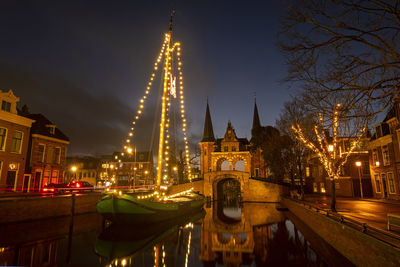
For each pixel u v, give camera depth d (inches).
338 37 197.8
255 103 2338.8
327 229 466.3
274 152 1307.8
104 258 411.2
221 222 825.5
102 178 2394.2
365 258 303.6
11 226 605.9
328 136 569.9
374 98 196.7
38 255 406.0
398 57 178.7
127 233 612.4
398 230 337.4
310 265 380.8
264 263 400.8
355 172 1226.0
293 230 655.1
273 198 1585.9
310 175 1679.4
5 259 374.3
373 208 678.5
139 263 396.5
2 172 894.4
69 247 463.8
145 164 2487.7
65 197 780.0
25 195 780.6
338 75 202.5
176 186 1707.7
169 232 652.1
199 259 427.8
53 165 1192.8
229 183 2465.6
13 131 944.3
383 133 986.7
